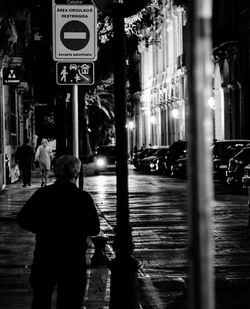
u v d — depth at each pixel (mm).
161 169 56406
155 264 14617
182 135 75438
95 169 59625
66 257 7953
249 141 41906
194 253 3578
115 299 9203
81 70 14531
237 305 10953
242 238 18203
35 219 8055
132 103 105562
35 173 59219
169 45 81188
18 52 49500
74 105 14766
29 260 14953
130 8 9492
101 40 44750
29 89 62906
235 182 35438
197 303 3553
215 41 57125
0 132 40125
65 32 14320
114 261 9289
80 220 8031
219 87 59375
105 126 96625
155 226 21094
